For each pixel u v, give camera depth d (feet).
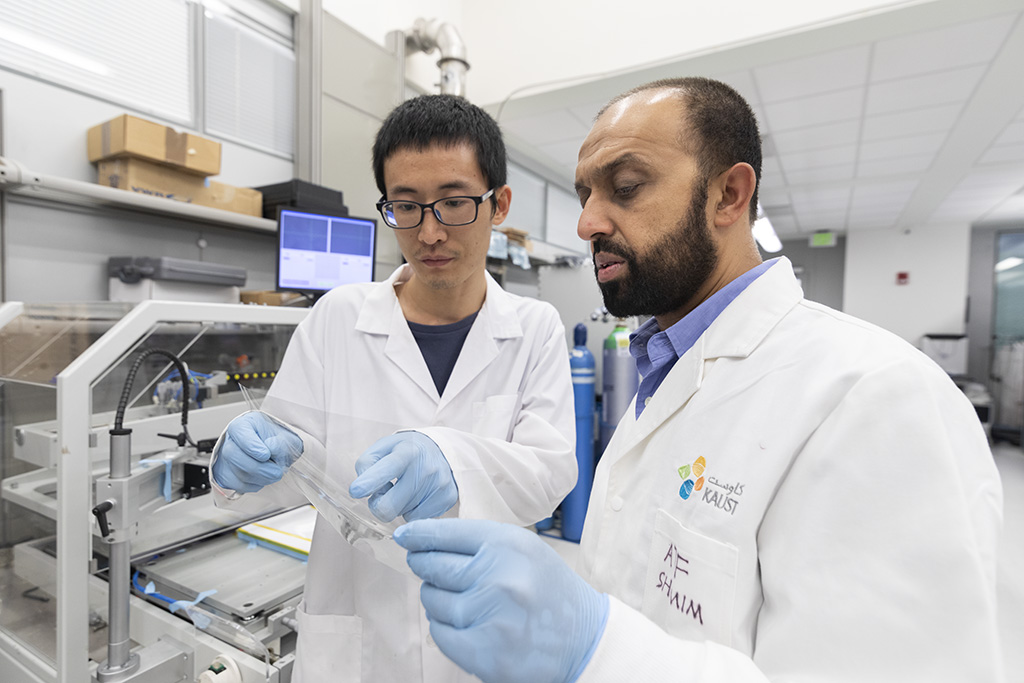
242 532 4.16
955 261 20.22
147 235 6.37
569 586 1.41
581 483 8.20
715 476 1.62
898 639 1.18
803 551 1.34
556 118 11.82
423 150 2.66
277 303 6.34
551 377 3.34
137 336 3.13
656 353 2.13
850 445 1.34
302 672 2.77
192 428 3.72
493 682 1.29
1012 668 1.80
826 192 16.29
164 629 3.18
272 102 8.09
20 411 3.00
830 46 8.59
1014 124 11.13
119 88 6.31
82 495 2.78
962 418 1.37
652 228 1.73
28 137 5.56
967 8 7.48
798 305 1.78
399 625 2.72
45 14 5.68
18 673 2.99
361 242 6.80
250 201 6.75
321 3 8.30
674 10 9.33
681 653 1.32
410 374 3.11
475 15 11.46
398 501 2.00
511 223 13.80
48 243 5.53
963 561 1.18
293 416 2.93
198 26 7.09
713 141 1.72
